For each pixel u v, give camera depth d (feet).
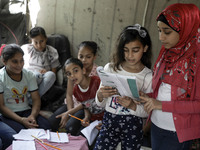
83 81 7.47
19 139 6.03
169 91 4.83
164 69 4.91
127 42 4.96
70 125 7.41
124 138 5.48
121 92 5.09
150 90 5.34
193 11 4.53
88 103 7.66
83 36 11.10
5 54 7.22
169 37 4.66
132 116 5.40
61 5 11.07
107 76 4.88
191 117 4.68
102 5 10.31
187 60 4.56
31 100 8.85
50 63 10.50
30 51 10.36
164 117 4.91
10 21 10.57
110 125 5.49
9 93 7.75
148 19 9.66
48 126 7.86
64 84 10.59
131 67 5.36
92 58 8.52
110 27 10.44
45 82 8.96
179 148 4.86
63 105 8.68
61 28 11.43
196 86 4.50
